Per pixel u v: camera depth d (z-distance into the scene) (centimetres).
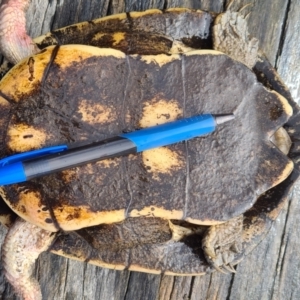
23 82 23
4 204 27
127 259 28
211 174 24
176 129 23
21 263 27
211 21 28
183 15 28
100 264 28
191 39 28
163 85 24
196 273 29
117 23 27
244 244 30
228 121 24
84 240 27
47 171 22
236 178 25
